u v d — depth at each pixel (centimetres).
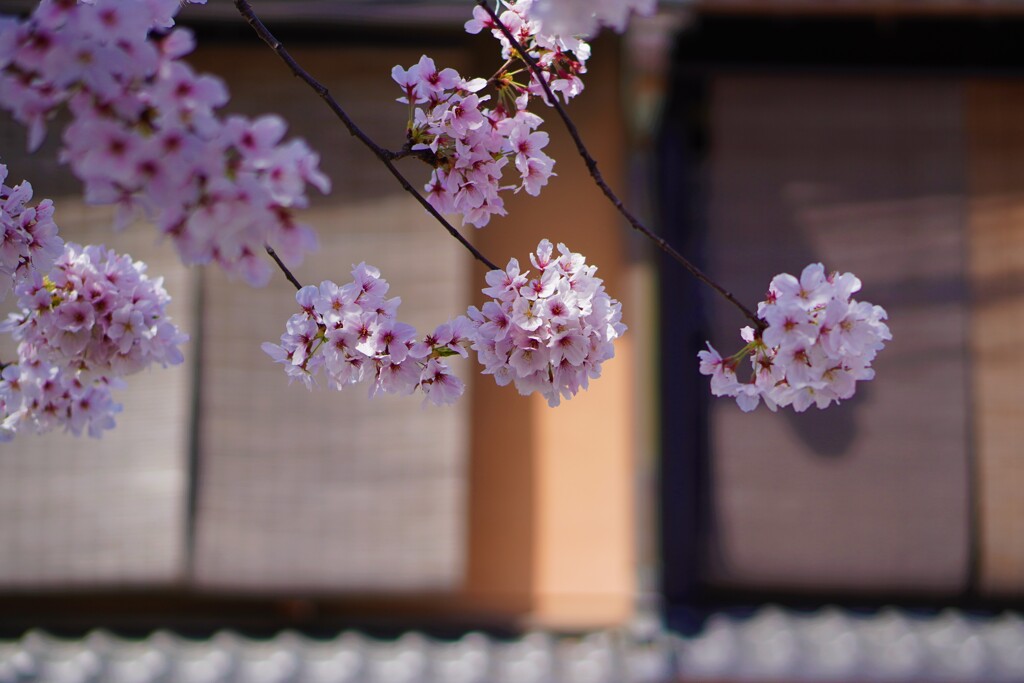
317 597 610
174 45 154
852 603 630
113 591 604
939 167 654
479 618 624
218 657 580
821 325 206
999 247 647
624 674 570
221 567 601
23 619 618
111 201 156
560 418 645
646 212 626
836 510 629
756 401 218
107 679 566
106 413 261
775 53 661
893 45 655
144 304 235
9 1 547
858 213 651
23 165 604
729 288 648
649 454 611
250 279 161
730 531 632
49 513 603
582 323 220
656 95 582
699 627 602
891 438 632
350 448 611
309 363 231
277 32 627
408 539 607
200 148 152
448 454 612
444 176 238
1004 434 630
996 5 607
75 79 151
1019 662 576
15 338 246
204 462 604
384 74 630
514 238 641
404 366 227
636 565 597
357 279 228
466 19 602
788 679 572
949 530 626
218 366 609
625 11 188
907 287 644
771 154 658
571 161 654
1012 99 660
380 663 584
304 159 157
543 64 243
